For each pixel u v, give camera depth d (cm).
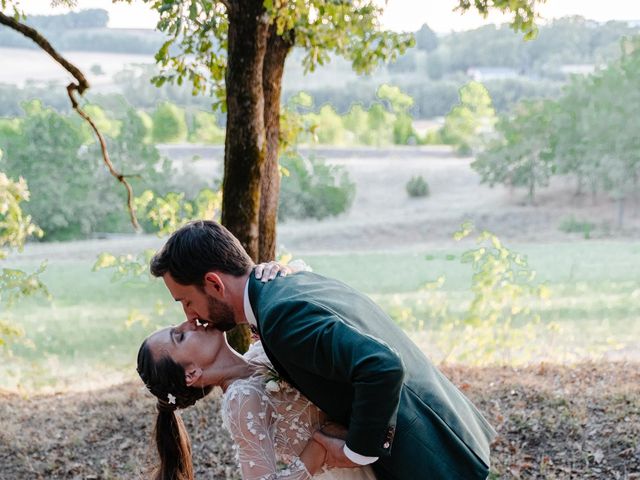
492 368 674
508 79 5303
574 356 751
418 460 229
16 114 4491
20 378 877
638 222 2855
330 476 256
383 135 4172
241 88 489
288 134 606
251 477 244
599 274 1789
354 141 4175
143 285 1664
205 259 241
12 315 1448
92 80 5584
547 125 3244
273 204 545
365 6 582
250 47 481
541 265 1983
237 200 505
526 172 3291
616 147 3073
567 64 5422
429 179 3631
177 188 3144
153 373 258
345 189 3284
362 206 3400
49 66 6244
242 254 248
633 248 2356
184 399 262
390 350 213
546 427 483
